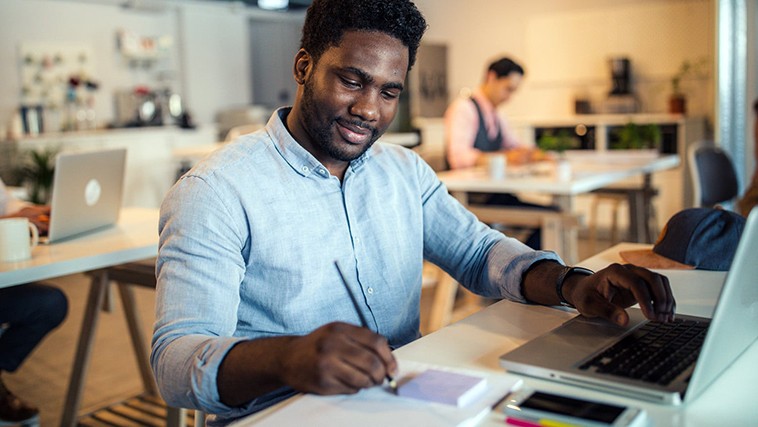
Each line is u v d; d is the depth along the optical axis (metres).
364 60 1.17
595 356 0.99
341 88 1.19
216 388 0.94
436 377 0.92
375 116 1.20
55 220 2.12
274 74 9.61
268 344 0.92
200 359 0.96
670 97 6.11
